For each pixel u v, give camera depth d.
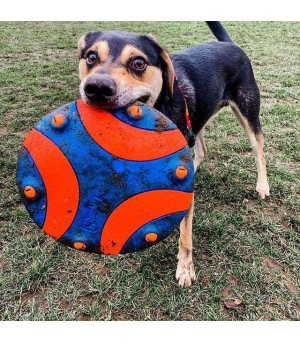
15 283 0.43
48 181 0.37
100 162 0.37
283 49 1.40
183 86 0.51
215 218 0.54
